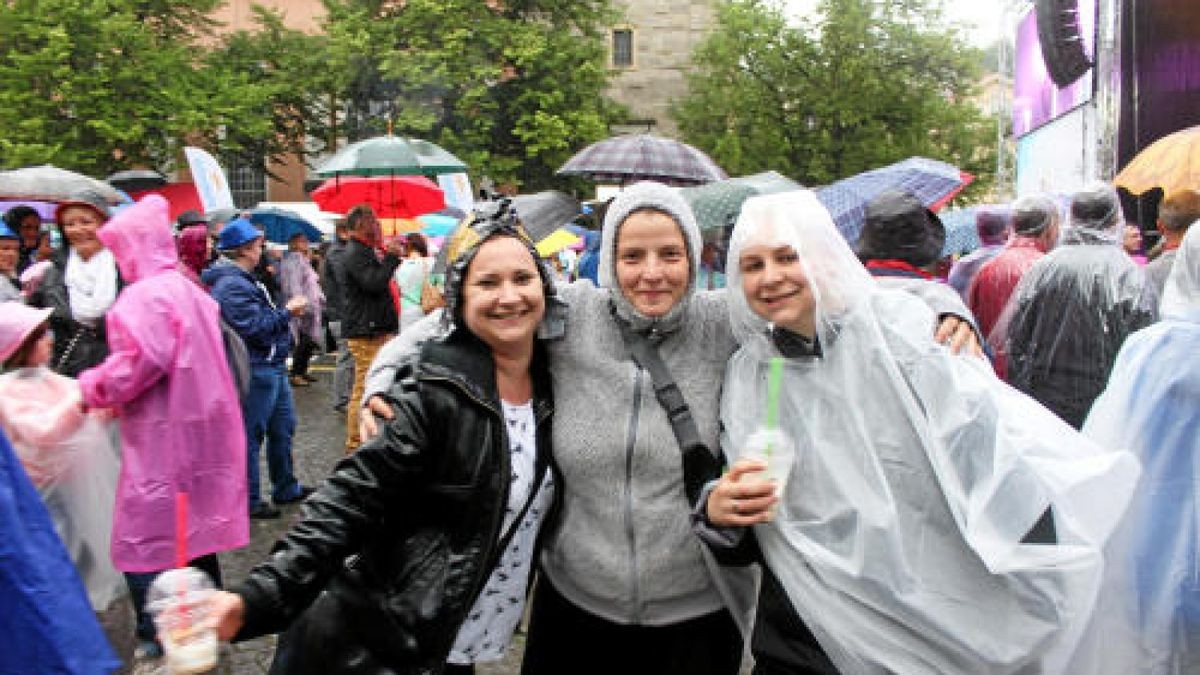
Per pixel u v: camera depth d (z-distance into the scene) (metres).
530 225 4.70
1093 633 2.17
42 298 4.67
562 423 2.23
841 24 24.94
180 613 1.75
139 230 3.54
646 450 2.17
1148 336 2.65
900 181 6.10
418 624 2.00
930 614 1.95
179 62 22.05
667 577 2.20
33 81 20.20
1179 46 10.78
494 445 2.06
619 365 2.24
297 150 26.28
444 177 12.52
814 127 26.47
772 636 2.16
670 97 30.00
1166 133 10.91
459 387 2.03
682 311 2.26
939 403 1.97
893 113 25.67
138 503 3.45
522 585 2.30
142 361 3.36
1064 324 4.14
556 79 24.84
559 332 2.26
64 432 3.24
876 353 2.02
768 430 1.97
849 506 2.00
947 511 1.99
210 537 3.61
